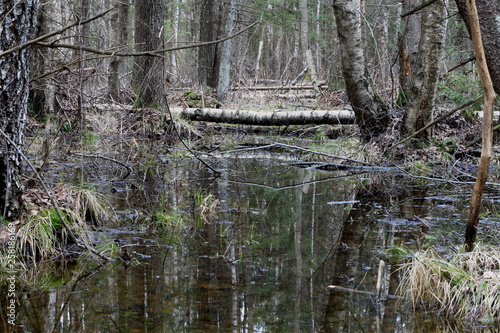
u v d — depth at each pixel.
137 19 12.34
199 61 20.78
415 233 4.90
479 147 8.98
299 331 2.84
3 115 3.72
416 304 3.29
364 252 4.34
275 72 25.27
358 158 9.02
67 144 9.58
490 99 3.48
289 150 10.98
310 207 6.04
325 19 26.47
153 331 2.80
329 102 15.23
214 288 3.49
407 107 9.03
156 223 5.10
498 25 4.27
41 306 3.13
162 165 8.88
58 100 10.61
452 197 6.61
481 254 3.54
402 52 10.45
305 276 3.76
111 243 4.35
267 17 24.78
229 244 4.55
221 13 22.09
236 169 8.80
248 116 12.80
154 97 12.45
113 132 11.47
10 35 3.58
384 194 6.81
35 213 4.23
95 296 3.31
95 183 6.93
